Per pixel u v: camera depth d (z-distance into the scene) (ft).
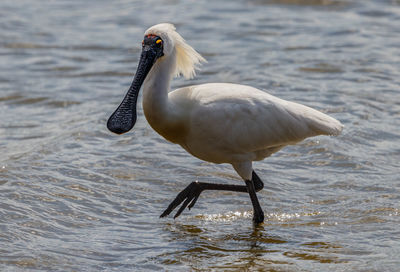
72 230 37.81
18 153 49.24
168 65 38.17
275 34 85.87
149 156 49.67
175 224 39.42
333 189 44.24
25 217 38.68
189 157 50.06
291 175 46.70
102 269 32.99
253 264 33.40
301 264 33.32
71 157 48.93
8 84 68.18
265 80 66.95
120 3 106.32
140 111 60.90
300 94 62.75
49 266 33.06
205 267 33.17
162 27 38.32
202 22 92.53
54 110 61.11
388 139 52.54
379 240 36.22
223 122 38.42
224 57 76.33
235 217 40.83
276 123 39.14
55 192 42.60
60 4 106.01
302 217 40.29
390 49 77.71
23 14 98.68
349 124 55.26
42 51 81.10
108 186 44.34
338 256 34.24
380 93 62.95
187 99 38.81
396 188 43.70
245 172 40.37
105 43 84.28
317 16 94.58
